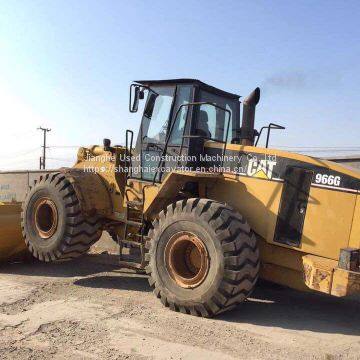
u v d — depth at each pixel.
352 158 7.29
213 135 6.42
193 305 5.02
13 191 13.20
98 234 7.11
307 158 5.20
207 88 6.27
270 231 5.32
